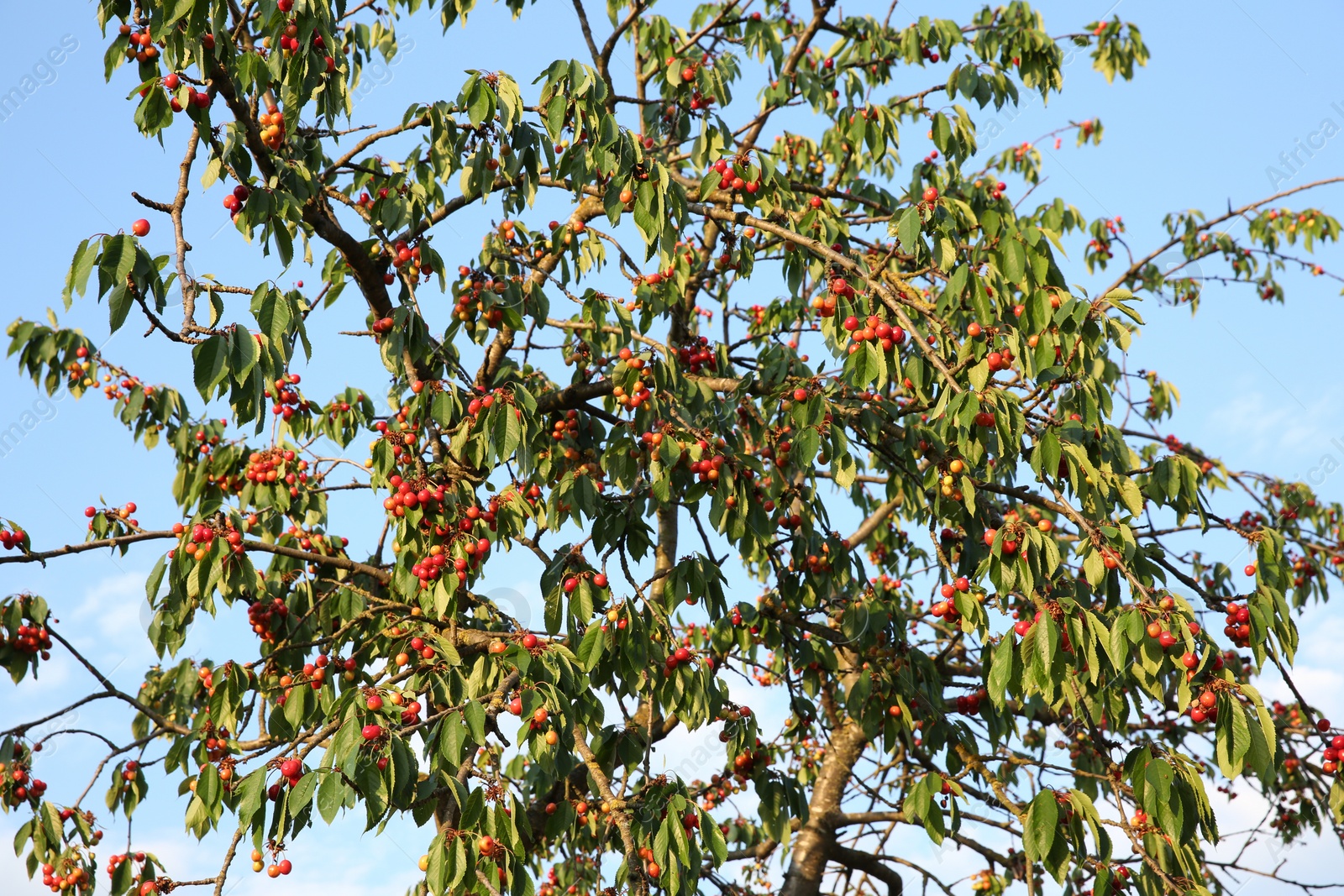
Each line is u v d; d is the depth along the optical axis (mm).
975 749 5770
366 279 5266
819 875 7406
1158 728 7520
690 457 4875
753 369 6418
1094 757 6734
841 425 5238
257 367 3590
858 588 6203
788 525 6066
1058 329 4238
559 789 6312
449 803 5117
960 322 5012
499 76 4715
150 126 3777
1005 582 3869
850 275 4809
